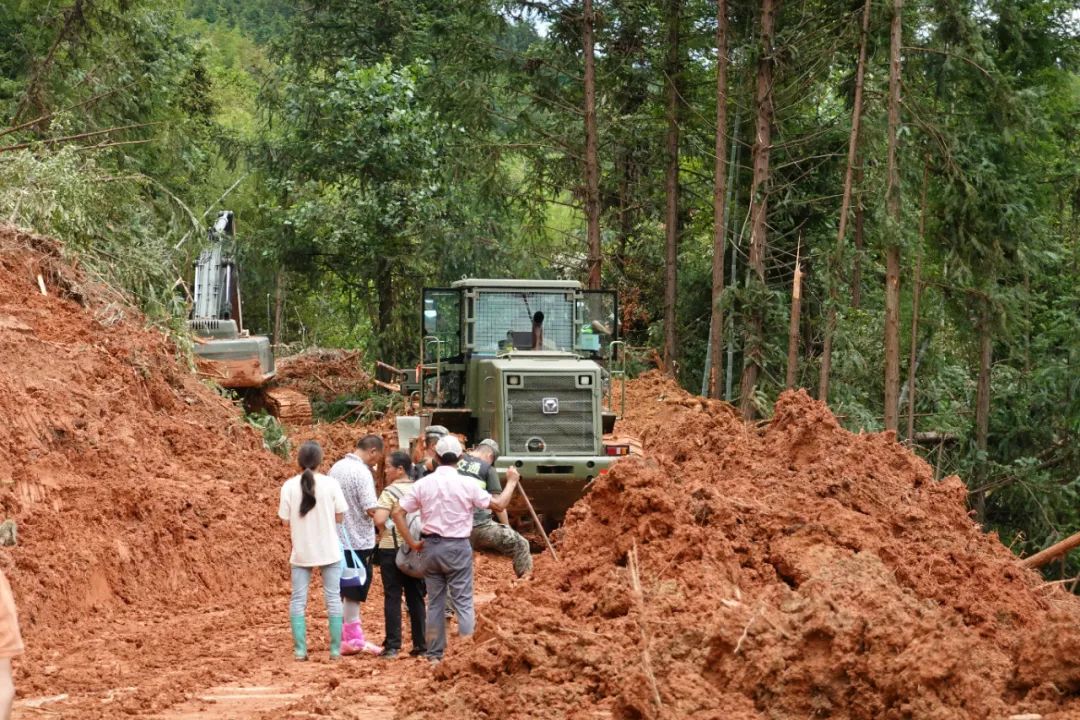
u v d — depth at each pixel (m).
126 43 36.28
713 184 37.44
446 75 35.44
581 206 34.47
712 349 31.53
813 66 31.27
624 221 38.34
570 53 34.16
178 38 40.41
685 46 35.25
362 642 11.52
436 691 7.71
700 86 36.31
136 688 9.62
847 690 6.94
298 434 24.72
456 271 36.00
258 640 12.12
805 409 14.82
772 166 34.19
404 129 37.19
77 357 17.02
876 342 32.91
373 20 42.09
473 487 10.52
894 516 12.46
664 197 37.66
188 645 11.75
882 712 6.79
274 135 46.06
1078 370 31.33
